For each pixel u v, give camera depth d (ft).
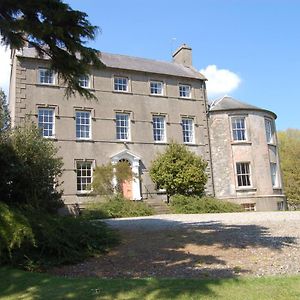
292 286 18.60
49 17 26.68
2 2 25.86
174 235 34.68
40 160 48.75
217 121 97.30
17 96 77.61
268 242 30.76
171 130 92.63
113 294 18.20
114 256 28.53
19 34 27.55
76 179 79.36
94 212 65.00
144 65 96.07
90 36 28.14
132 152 86.33
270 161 97.55
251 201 92.27
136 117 89.10
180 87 97.50
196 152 93.86
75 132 81.56
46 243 27.40
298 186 147.33
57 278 21.56
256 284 18.95
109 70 88.48
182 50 107.24
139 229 39.27
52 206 50.21
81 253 28.45
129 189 84.02
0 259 24.97
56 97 81.05
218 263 25.25
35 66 80.48
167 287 18.84
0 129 45.75
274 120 103.81
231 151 94.94
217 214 63.52
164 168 79.61
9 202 33.55
